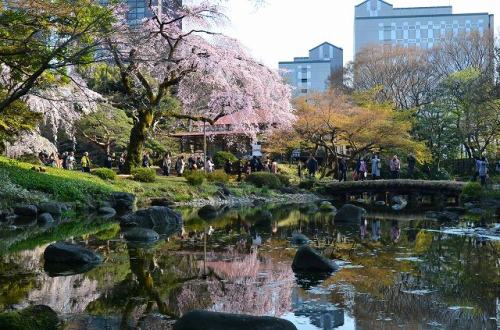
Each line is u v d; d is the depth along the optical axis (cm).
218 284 806
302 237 1251
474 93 3319
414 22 9112
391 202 2789
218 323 514
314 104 3234
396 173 3023
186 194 2491
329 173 3562
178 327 518
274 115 2883
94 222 1603
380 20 9175
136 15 2367
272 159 3966
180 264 959
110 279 831
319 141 3341
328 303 699
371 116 3072
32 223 1559
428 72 4422
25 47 1078
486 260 1001
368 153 3581
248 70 2666
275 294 746
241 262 982
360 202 2794
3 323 556
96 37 1194
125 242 1211
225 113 2648
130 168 2592
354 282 817
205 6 2400
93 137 3388
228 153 3562
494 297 730
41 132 3097
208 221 1723
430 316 641
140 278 842
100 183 2169
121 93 2609
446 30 9012
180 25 2419
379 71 4462
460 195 2491
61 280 821
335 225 1627
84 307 676
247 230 1478
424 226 1587
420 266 940
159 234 1362
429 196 3080
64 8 1062
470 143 3806
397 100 4412
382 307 680
